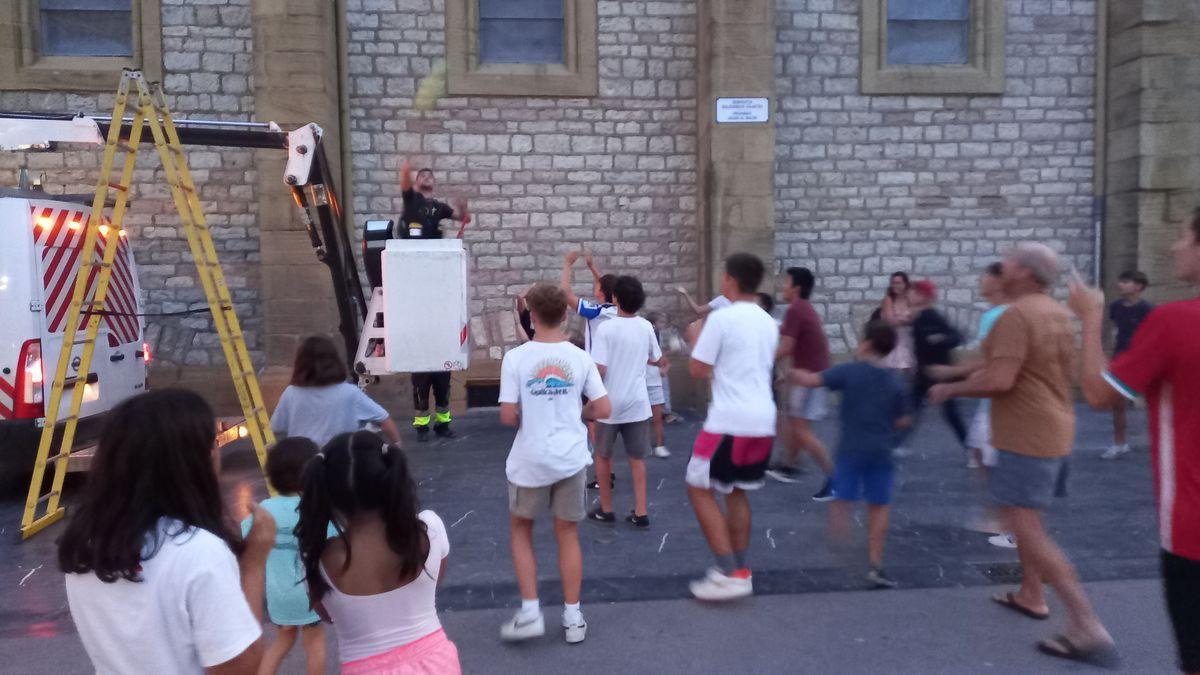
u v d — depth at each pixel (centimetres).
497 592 436
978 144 998
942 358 605
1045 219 1007
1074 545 494
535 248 973
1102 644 343
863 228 996
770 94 924
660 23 973
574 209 976
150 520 161
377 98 944
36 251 591
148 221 919
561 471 370
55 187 910
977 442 558
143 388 748
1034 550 359
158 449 163
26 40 894
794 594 427
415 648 211
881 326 430
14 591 441
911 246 1000
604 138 975
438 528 221
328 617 224
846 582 442
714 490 417
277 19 870
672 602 419
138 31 906
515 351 383
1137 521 538
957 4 1002
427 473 686
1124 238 967
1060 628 382
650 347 682
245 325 934
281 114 877
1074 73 998
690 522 550
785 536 519
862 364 437
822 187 991
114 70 906
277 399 878
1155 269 948
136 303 739
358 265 941
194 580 159
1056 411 363
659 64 975
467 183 962
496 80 952
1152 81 938
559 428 375
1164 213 945
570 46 963
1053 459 362
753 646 368
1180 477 240
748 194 927
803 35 979
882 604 413
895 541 507
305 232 886
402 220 767
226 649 160
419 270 661
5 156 902
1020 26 994
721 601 418
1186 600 240
